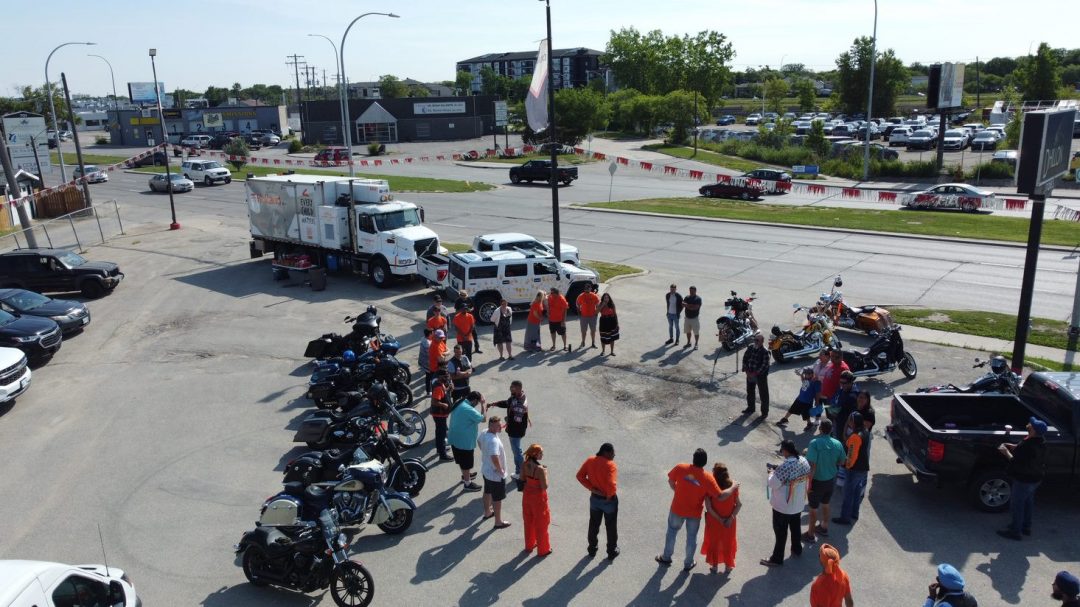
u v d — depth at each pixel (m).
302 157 78.50
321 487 9.68
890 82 98.56
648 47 134.25
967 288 23.98
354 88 185.12
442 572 9.58
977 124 87.81
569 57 191.62
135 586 9.52
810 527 10.19
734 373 16.66
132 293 26.05
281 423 14.65
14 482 12.59
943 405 12.02
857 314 18.64
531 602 8.92
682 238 33.72
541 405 15.10
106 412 15.55
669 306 18.55
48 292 25.75
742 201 46.44
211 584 9.56
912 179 58.28
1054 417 11.00
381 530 10.64
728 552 9.36
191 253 32.88
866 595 9.02
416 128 97.38
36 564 7.61
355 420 12.53
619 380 16.39
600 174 63.41
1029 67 86.25
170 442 13.94
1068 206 41.94
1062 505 11.05
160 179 54.03
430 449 13.34
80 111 172.25
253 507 11.48
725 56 126.44
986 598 8.90
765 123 106.81
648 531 10.52
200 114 108.50
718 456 12.73
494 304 21.09
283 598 9.26
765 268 27.44
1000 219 37.78
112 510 11.52
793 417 14.33
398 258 24.91
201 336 20.77
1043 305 21.83
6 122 50.81
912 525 10.57
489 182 57.50
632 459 12.71
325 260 27.70
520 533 10.52
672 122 90.19
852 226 35.59
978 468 10.77
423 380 16.77
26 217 31.41
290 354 18.95
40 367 18.73
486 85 165.00
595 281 22.16
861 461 10.41
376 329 17.22
